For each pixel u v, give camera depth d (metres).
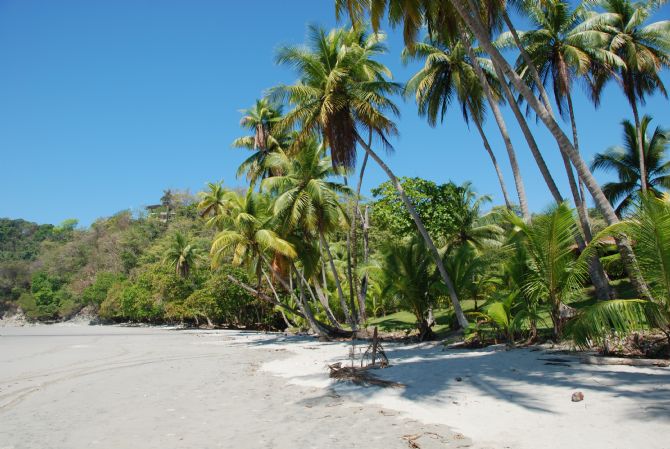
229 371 15.22
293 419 8.13
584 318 10.01
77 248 93.56
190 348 25.83
